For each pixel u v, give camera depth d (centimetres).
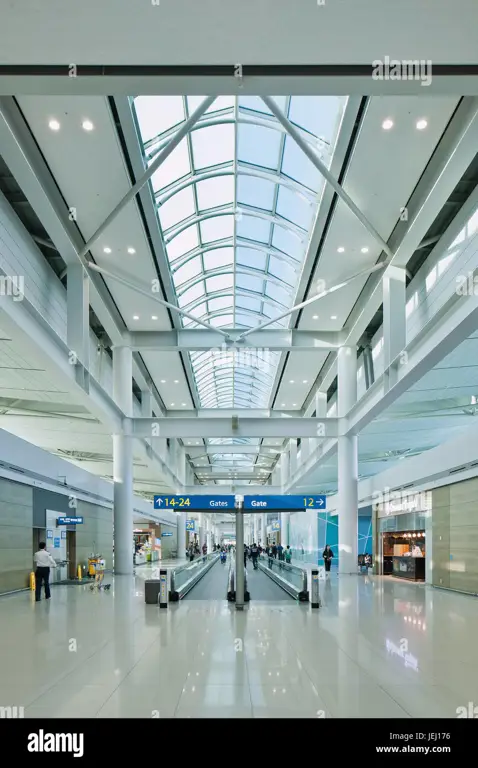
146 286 2272
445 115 1299
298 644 900
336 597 1672
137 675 699
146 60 831
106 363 3014
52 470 2223
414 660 781
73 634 1009
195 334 2791
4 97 1246
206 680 673
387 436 3275
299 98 1436
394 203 1659
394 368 1894
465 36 782
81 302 1881
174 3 723
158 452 3994
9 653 841
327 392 4012
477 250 1527
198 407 4506
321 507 1501
